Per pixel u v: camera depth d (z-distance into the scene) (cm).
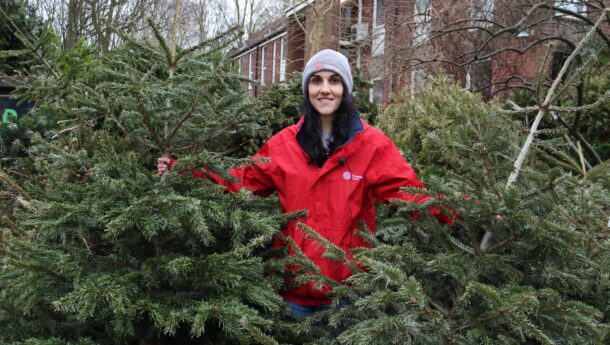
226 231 211
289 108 422
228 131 224
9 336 182
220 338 195
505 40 849
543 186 190
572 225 205
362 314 186
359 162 221
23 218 216
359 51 750
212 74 206
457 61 776
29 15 1063
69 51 504
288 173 224
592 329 151
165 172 201
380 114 519
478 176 196
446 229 202
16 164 375
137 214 170
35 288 173
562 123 468
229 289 183
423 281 196
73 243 194
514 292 164
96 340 192
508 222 178
